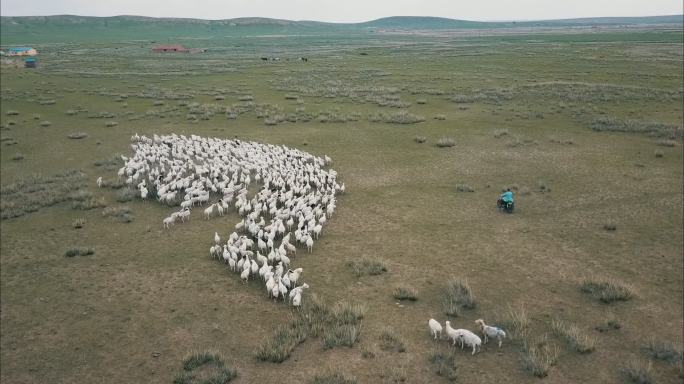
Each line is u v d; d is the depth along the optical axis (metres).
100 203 33.66
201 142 49.38
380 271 23.28
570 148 47.22
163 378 16.16
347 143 50.56
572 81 86.69
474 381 15.60
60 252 26.41
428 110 67.50
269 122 59.66
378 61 133.38
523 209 32.09
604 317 19.38
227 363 16.64
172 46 187.50
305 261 24.70
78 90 84.06
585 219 30.14
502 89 79.69
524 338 17.70
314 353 17.14
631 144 47.94
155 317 19.83
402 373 15.77
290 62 134.38
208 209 30.58
